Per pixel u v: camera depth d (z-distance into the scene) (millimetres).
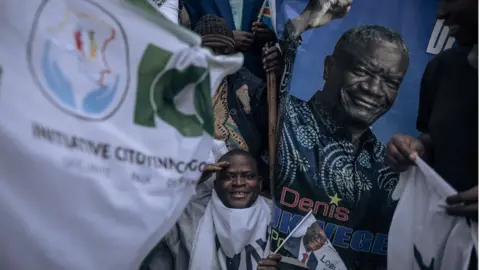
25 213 939
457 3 1817
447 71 1853
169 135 1064
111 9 1037
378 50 1902
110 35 1029
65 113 966
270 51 1975
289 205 1853
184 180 1081
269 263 1824
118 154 1005
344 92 1904
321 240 1854
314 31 1906
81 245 979
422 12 1916
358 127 1896
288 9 1912
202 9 2064
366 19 1919
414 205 1813
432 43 1921
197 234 1845
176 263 1816
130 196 1011
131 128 1028
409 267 1819
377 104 1903
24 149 927
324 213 1860
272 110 1947
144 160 1031
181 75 1088
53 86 966
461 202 1730
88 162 976
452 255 1759
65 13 998
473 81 1800
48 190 946
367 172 1876
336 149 1885
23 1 957
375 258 1875
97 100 1003
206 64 1109
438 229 1775
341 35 1912
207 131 1112
